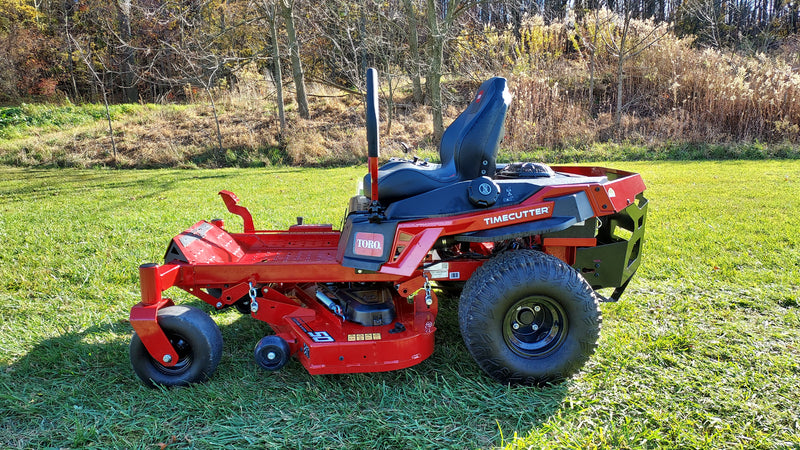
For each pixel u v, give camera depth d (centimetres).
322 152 1748
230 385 349
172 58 2970
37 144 1831
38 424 313
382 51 2036
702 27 3012
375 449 285
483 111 354
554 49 2255
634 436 290
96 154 1773
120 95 3406
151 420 313
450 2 1727
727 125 1733
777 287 505
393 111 2070
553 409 317
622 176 431
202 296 375
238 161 1733
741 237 671
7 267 600
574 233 370
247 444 291
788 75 1695
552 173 385
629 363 366
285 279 364
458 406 322
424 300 379
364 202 387
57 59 3109
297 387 347
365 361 337
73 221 834
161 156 1728
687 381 341
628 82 2034
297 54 1961
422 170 357
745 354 378
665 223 761
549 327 344
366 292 382
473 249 459
